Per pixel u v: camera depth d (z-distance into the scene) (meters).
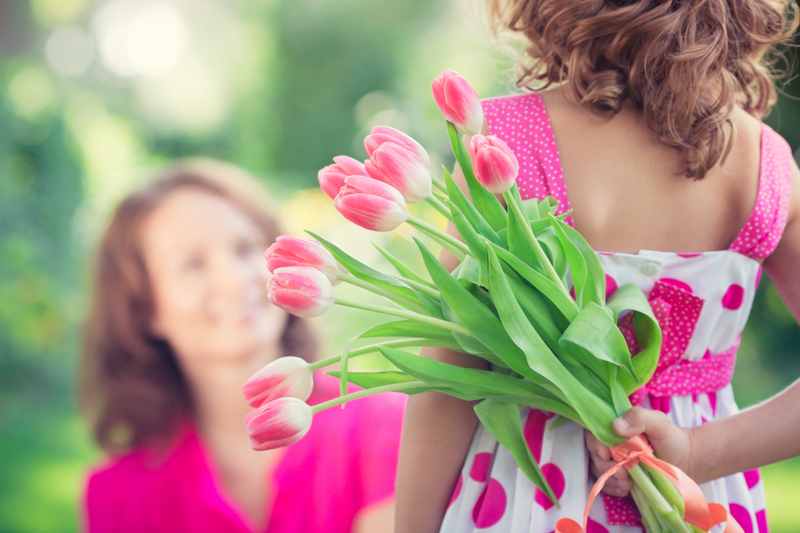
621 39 1.21
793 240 1.29
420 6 10.58
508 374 1.25
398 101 9.55
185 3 13.80
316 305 1.14
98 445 1.93
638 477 1.19
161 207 1.91
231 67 11.97
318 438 1.83
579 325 1.14
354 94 10.28
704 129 1.21
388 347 1.17
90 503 1.85
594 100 1.23
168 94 12.98
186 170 2.03
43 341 5.74
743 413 1.24
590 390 1.19
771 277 1.33
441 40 10.23
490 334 1.16
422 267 4.43
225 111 11.37
